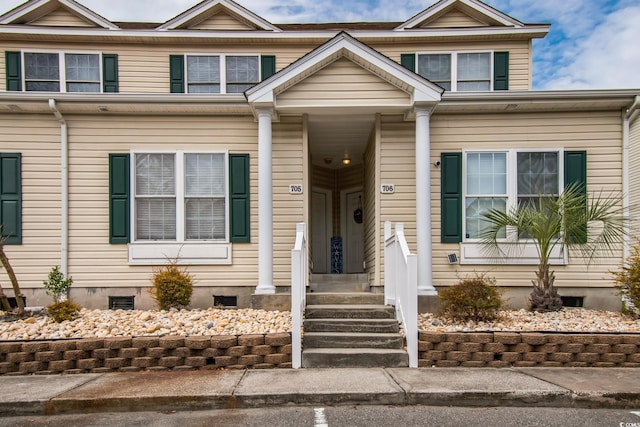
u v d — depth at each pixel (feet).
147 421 14.19
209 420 14.16
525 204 27.58
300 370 18.58
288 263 27.55
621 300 26.45
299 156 27.73
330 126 29.32
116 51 35.37
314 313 22.49
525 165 27.84
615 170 27.43
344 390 15.66
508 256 27.32
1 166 27.50
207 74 35.86
